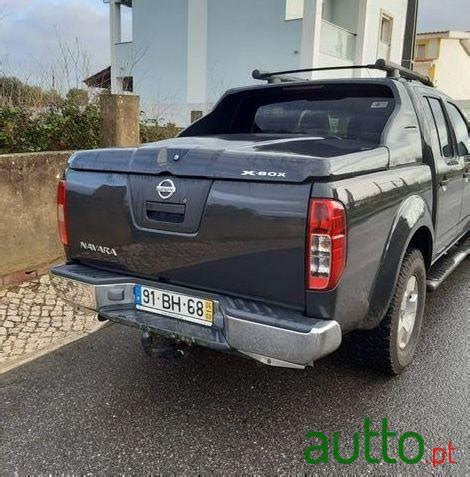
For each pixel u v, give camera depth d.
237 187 2.33
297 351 2.20
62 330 3.92
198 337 2.48
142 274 2.72
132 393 3.05
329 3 17.52
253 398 2.99
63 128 5.86
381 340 2.94
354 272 2.35
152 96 15.81
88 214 2.84
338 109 3.66
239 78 17.30
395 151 2.93
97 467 2.42
